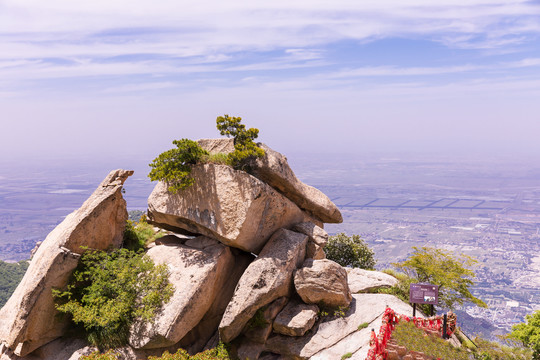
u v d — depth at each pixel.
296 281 23.67
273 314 23.09
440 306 25.11
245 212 23.80
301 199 28.53
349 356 20.56
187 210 25.17
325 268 23.84
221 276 24.50
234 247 25.83
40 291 21.44
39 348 22.11
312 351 21.73
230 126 26.05
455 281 24.98
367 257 32.66
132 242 28.44
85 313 21.39
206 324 23.97
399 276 29.16
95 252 23.33
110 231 25.16
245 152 24.88
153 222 27.59
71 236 22.84
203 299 22.62
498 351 21.12
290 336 22.80
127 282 22.66
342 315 23.39
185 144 24.69
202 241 25.61
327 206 29.80
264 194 24.27
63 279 22.33
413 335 18.59
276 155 27.06
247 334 23.03
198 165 25.14
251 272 23.20
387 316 19.67
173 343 21.39
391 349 17.92
